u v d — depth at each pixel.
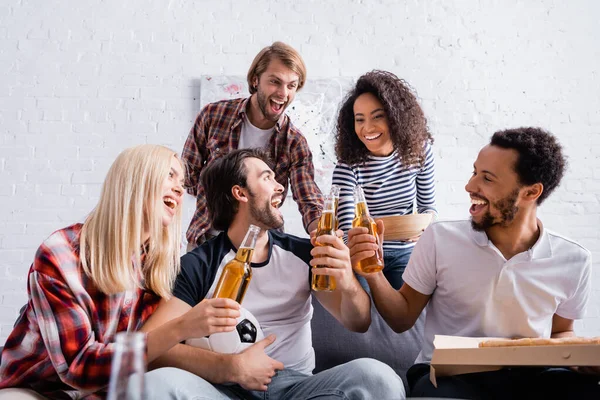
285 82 2.37
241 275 1.40
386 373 1.34
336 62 3.59
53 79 3.48
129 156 1.51
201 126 2.48
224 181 1.74
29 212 3.37
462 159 3.56
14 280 3.31
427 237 1.71
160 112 3.49
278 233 1.81
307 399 1.37
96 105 3.48
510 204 1.60
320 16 3.63
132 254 1.47
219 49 3.56
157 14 3.58
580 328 3.41
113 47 3.53
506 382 1.45
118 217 1.45
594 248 3.50
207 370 1.40
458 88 3.62
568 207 3.53
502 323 1.62
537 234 1.67
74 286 1.35
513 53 3.67
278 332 1.65
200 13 3.59
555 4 3.71
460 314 1.66
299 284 1.70
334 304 1.67
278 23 3.61
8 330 3.26
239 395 1.46
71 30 3.54
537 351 1.21
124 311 1.45
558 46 3.69
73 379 1.28
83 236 1.43
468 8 3.70
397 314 1.67
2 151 3.41
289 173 2.47
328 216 1.50
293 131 2.46
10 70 3.47
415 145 2.24
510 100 3.63
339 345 1.85
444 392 1.34
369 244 1.49
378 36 3.64
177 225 1.59
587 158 3.59
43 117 3.45
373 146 2.25
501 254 1.62
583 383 1.38
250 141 2.45
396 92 2.25
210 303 1.32
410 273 1.72
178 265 1.59
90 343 1.32
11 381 1.34
